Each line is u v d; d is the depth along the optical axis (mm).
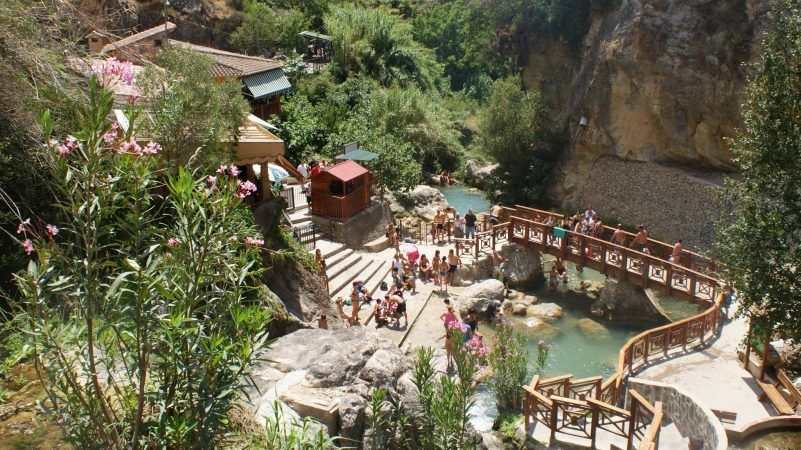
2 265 7148
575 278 21375
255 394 7527
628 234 19859
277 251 12836
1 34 7402
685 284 16922
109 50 10914
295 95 33156
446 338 14305
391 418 7633
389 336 15617
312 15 43750
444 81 47375
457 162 37469
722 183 22984
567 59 29859
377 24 40625
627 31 24344
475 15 32750
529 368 14938
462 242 20922
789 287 9141
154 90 9352
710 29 22125
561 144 29891
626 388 12703
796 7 9609
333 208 20234
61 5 8891
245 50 36438
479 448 8078
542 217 22562
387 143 26312
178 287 4500
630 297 18109
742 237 9539
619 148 26406
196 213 4695
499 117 30203
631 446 9680
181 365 4516
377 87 36750
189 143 8883
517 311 18281
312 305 13750
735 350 13883
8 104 7484
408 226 24875
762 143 9617
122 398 4906
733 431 10789
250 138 13953
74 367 4777
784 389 11953
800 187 9219
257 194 14891
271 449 5012
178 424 4324
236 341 4828
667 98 23828
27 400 6105
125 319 4371
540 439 10461
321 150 29750
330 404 7309
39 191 7930
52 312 4480
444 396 7273
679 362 13500
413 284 18734
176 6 34438
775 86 9461
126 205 4746
